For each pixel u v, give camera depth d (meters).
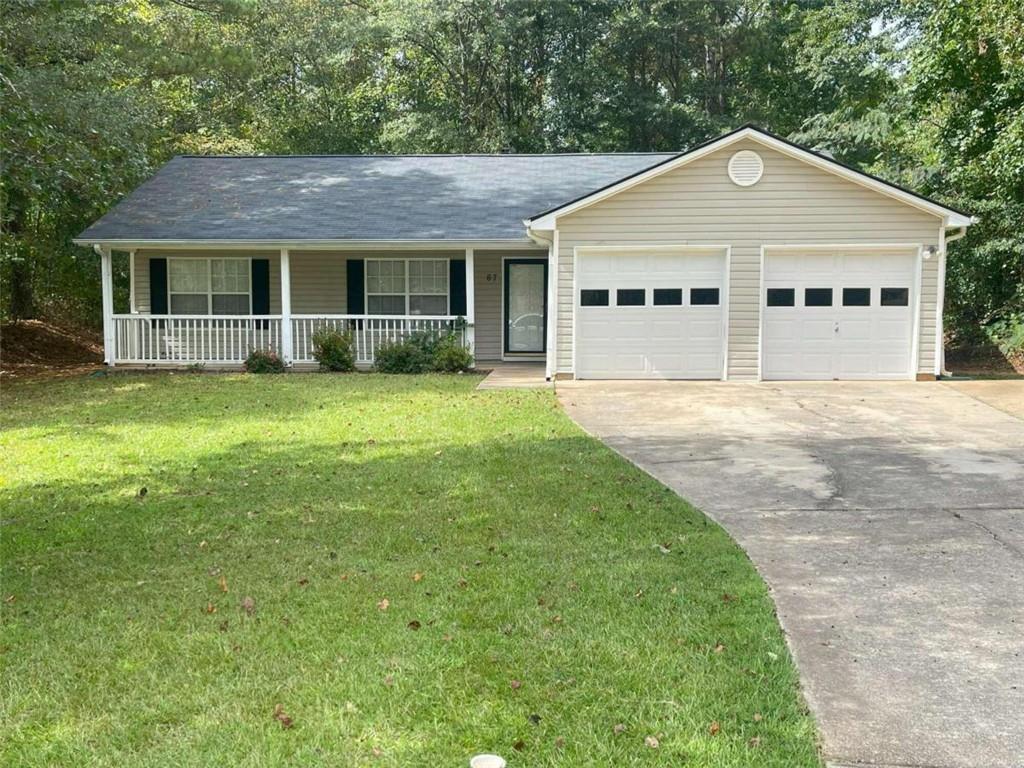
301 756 2.94
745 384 13.08
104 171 14.55
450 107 31.45
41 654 3.77
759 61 30.69
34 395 12.28
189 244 14.88
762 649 3.74
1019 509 6.10
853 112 23.66
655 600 4.30
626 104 30.02
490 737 3.04
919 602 4.35
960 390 12.23
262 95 30.67
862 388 12.53
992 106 14.66
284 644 3.83
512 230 15.02
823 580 4.67
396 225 15.33
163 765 2.90
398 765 2.88
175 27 19.72
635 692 3.35
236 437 8.80
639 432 9.24
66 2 14.45
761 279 13.36
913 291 13.34
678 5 30.06
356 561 4.95
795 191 13.23
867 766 2.90
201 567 4.90
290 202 16.48
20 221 18.09
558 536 5.41
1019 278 16.97
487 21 29.73
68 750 3.00
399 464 7.46
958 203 17.08
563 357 13.67
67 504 6.34
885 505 6.26
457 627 3.98
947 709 3.28
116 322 15.70
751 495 6.59
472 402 11.12
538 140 30.66
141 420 9.92
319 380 13.55
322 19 29.80
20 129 12.25
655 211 13.41
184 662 3.67
